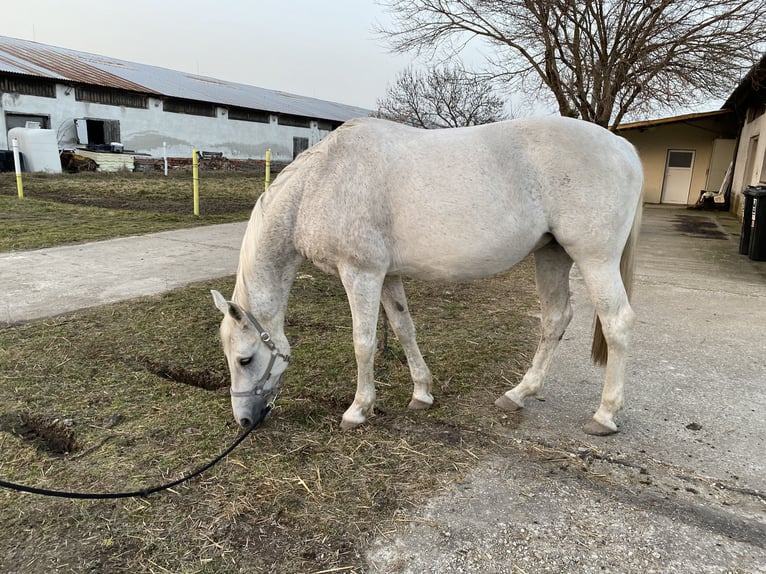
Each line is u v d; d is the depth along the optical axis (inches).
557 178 90.7
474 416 109.7
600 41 349.7
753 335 162.7
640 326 171.8
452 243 92.7
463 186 91.3
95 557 70.0
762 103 457.7
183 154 945.5
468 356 142.6
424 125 749.3
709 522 77.4
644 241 360.8
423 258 95.9
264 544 72.6
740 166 545.6
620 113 359.9
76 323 159.2
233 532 74.9
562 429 104.7
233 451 95.0
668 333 164.6
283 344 99.1
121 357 136.5
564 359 142.2
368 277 96.7
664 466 91.9
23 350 138.3
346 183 93.4
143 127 871.1
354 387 122.2
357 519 77.6
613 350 97.9
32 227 316.2
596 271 93.7
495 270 97.8
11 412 107.5
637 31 326.3
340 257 96.1
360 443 98.5
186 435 100.0
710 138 631.2
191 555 70.5
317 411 111.3
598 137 93.3
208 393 117.6
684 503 81.7
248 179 709.3
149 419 105.7
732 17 311.4
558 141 91.3
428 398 113.1
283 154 1175.0
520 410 112.6
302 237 96.7
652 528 75.9
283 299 100.9
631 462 93.0
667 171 660.7
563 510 79.8
